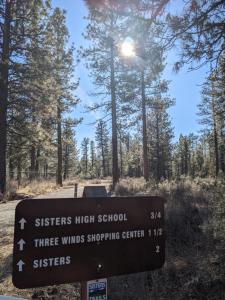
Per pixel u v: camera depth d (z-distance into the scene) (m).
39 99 21.56
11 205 15.77
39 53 21.45
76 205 3.12
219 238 6.75
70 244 3.08
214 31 7.10
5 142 20.91
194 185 15.41
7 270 7.05
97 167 104.06
